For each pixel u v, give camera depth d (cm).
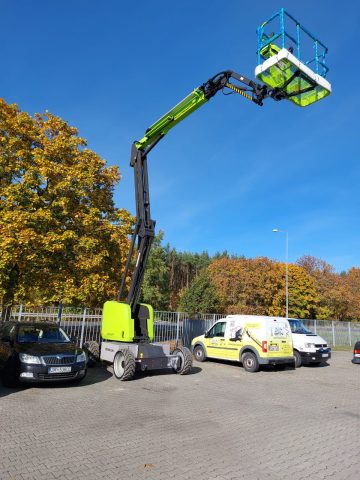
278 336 1328
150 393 893
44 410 704
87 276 1376
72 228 1366
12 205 1270
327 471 464
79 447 516
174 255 7681
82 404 760
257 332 1313
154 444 538
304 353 1474
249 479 433
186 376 1157
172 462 475
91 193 1456
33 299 1394
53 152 1423
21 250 1203
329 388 1056
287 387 1045
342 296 5316
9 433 565
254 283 4212
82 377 953
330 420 707
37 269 1318
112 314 1173
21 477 419
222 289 4156
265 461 490
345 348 2630
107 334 1180
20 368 880
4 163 1338
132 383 1011
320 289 5359
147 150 1198
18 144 1378
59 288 1325
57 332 1081
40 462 462
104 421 644
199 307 3938
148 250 1182
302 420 700
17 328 1028
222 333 1442
